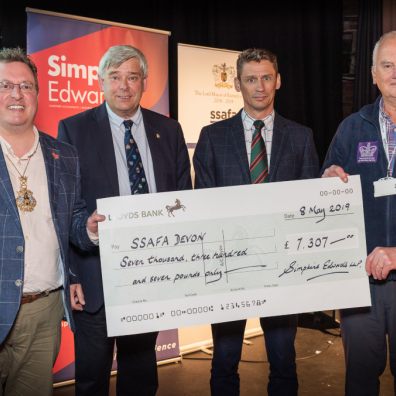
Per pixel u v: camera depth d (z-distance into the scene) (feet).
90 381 7.50
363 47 15.02
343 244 6.44
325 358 11.56
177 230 6.24
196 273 6.27
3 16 11.07
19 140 6.02
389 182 6.41
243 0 13.67
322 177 6.66
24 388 6.36
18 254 5.75
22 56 5.95
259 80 7.58
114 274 6.14
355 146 6.73
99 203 6.12
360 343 6.77
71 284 7.07
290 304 6.40
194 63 11.75
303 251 6.41
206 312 6.28
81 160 7.29
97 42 10.50
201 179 7.91
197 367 11.29
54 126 10.09
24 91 5.83
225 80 12.17
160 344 11.41
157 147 7.70
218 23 13.44
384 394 9.55
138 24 12.55
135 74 7.27
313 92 14.57
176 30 12.90
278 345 7.91
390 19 14.97
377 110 6.64
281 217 6.40
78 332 7.47
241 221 6.35
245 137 7.91
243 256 6.35
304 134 7.97
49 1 11.48
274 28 14.01
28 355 6.18
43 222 6.03
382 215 6.51
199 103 11.84
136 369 7.79
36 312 6.05
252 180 7.73
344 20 15.26
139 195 6.18
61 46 10.11
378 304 6.68
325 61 14.64
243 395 9.71
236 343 8.03
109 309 6.13
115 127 7.59
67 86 10.19
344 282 6.44
